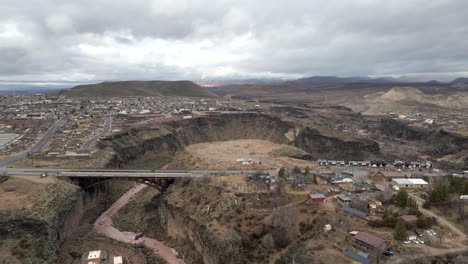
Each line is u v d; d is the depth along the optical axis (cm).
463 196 11825
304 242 10150
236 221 11944
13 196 13112
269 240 10781
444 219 10769
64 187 14225
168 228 14312
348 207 11762
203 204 13425
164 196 15500
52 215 12106
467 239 9506
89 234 13888
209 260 11481
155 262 12244
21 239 11162
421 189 13875
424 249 8975
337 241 9700
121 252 12712
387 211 10631
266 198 13050
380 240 9112
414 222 10200
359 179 15425
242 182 14638
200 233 12312
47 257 10988
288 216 11312
